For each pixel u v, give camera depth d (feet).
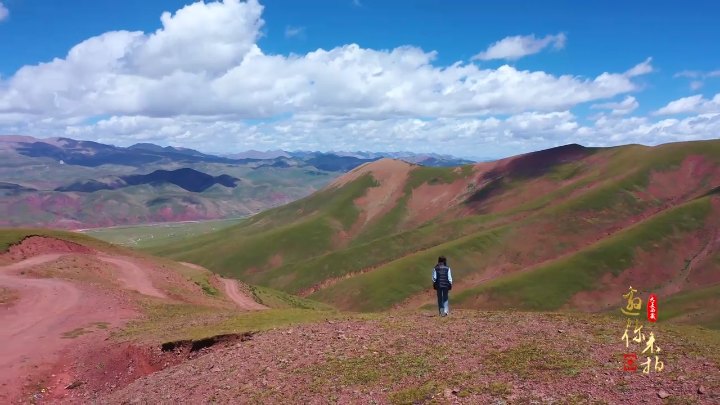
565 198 540.52
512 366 44.55
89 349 89.71
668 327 58.44
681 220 406.41
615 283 350.84
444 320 65.87
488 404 37.27
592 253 377.50
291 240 630.74
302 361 55.11
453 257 427.74
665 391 35.70
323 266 508.12
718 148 556.51
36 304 121.80
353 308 388.57
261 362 57.52
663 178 528.63
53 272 160.25
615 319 62.28
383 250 520.42
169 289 182.29
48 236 203.82
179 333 85.05
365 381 46.42
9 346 91.66
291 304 268.00
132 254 233.55
